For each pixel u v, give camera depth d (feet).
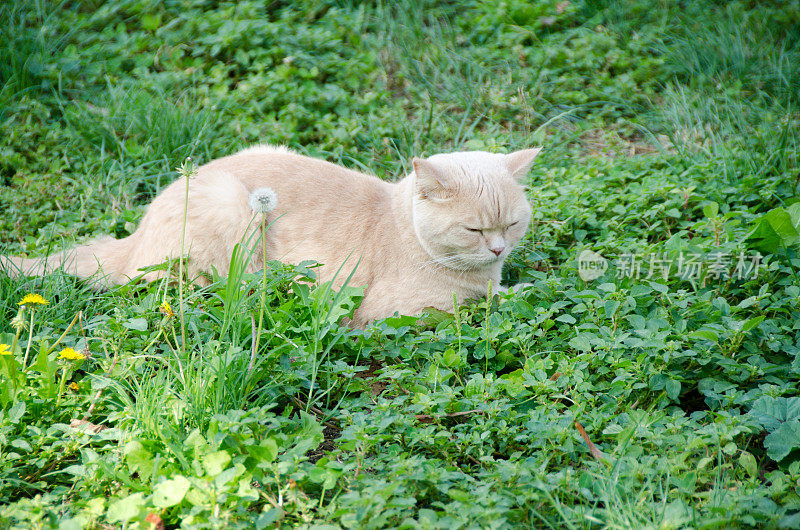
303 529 7.98
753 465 9.14
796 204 13.61
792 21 23.81
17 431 9.57
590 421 9.80
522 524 8.27
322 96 20.83
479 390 10.26
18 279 13.07
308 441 8.86
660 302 12.39
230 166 14.02
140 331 11.12
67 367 10.14
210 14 23.30
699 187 16.81
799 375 10.70
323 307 11.66
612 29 24.38
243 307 11.34
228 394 9.82
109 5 23.67
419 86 22.06
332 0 24.91
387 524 8.16
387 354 11.40
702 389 10.70
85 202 17.31
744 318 12.26
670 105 21.38
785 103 20.89
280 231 13.46
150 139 18.75
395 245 13.34
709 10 24.71
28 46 20.94
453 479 8.83
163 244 13.32
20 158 18.40
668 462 8.99
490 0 25.29
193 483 8.23
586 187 16.99
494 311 12.80
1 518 7.93
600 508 8.70
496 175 12.87
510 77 22.33
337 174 14.10
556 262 15.21
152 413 9.22
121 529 8.33
